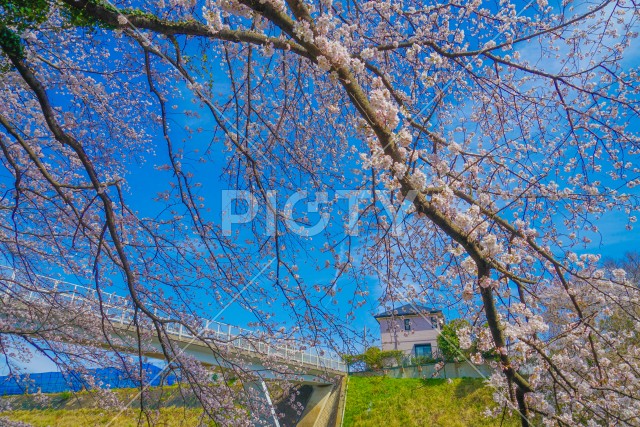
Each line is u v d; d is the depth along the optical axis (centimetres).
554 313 466
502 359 325
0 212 556
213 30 359
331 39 364
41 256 598
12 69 435
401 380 1891
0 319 578
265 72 498
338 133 600
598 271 424
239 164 542
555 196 429
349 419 1803
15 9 371
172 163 475
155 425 500
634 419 370
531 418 337
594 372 424
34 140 559
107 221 359
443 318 512
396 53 532
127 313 621
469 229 306
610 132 484
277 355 643
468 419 1553
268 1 313
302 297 478
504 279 325
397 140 289
